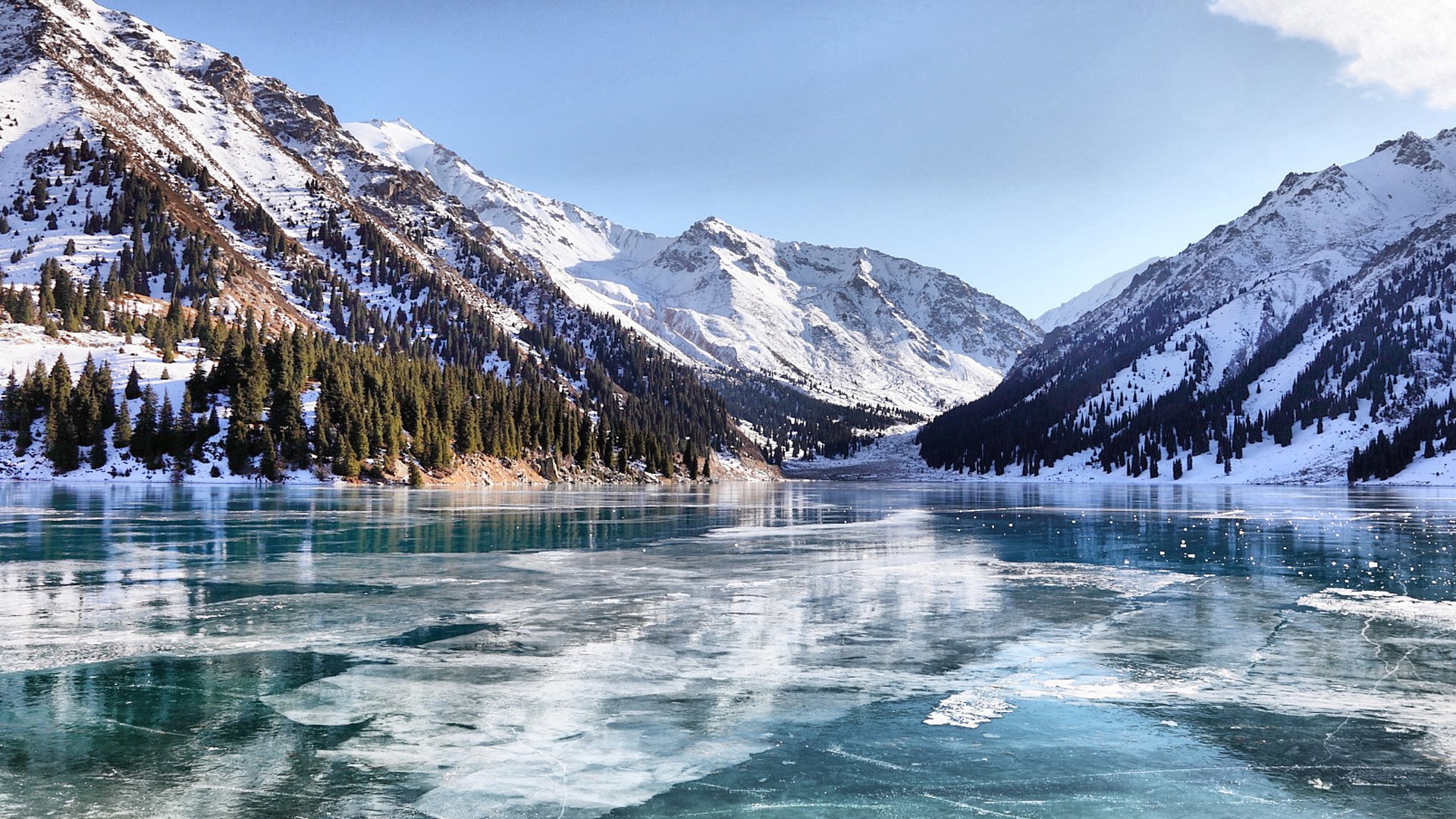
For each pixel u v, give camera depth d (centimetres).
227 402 13638
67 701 1839
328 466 13088
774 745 1614
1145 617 2823
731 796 1371
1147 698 1916
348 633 2506
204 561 4022
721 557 4369
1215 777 1461
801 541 5312
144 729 1677
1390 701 1888
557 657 2250
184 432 12562
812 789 1405
